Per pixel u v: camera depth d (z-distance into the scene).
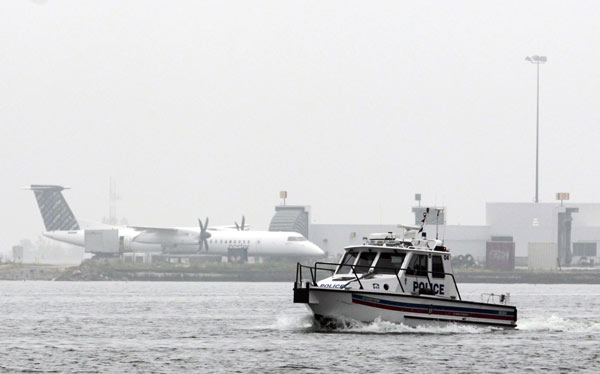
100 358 173.25
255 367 161.25
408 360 166.00
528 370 160.25
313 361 165.25
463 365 162.88
